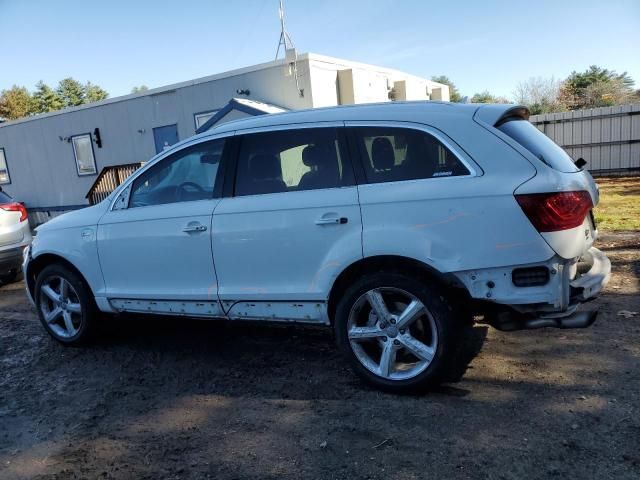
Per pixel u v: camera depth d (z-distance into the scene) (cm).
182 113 1584
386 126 366
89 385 424
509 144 338
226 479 285
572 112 1670
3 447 337
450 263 332
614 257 671
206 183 427
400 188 350
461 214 331
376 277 355
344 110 389
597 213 991
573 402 338
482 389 365
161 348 495
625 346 418
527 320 334
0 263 782
